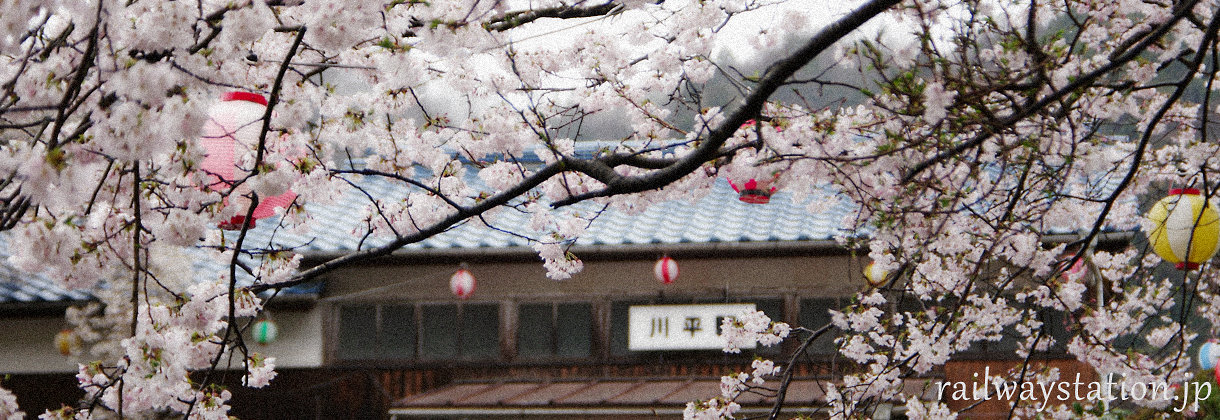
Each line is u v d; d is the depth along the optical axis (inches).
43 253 115.4
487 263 444.1
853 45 138.9
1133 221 279.1
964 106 146.6
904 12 145.9
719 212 463.5
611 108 199.9
